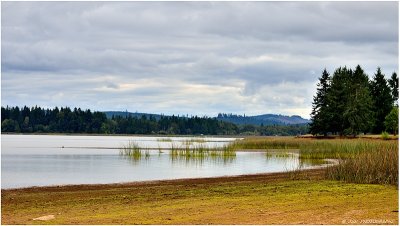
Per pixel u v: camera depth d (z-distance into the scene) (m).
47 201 21.16
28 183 28.66
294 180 28.70
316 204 18.83
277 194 21.97
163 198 21.50
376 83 105.88
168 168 38.50
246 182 28.25
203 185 26.95
